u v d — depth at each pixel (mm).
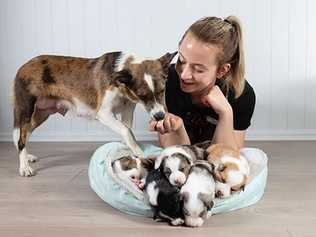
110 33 2988
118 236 1354
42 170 2211
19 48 3012
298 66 2982
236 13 2945
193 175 1392
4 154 2607
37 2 2965
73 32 2992
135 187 1513
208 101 1729
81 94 2125
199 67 1592
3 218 1521
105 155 1726
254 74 3002
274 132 3031
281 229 1408
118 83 1945
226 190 1485
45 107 2240
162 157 1443
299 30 2949
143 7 2953
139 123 3037
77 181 1997
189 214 1388
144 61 1897
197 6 2945
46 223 1472
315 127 3031
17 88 2184
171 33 2975
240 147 1978
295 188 1858
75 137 3068
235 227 1424
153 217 1478
